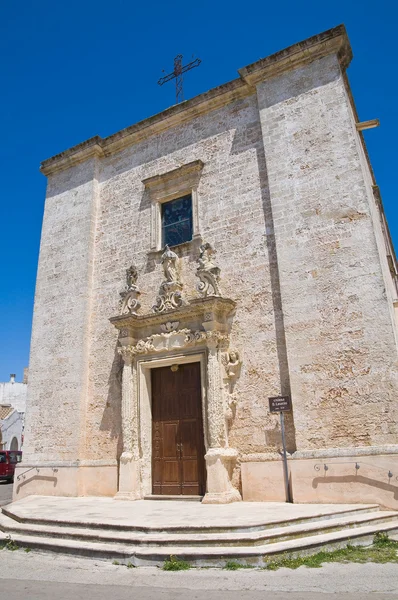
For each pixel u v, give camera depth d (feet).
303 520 26.32
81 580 20.75
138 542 23.85
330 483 32.48
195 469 40.45
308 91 41.78
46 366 50.70
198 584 19.36
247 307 40.73
